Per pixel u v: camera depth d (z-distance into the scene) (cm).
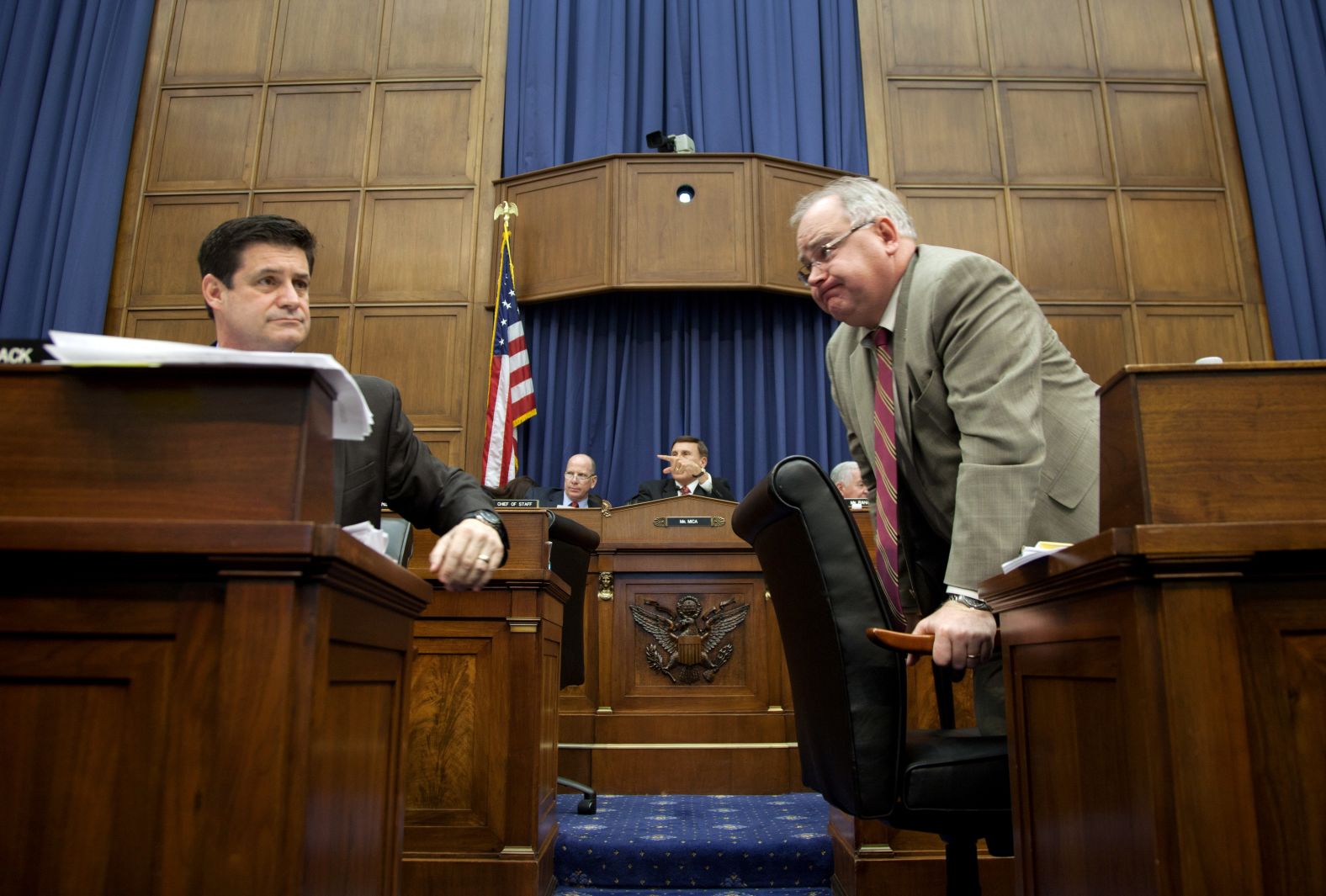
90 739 89
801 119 634
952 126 644
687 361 611
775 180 603
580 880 255
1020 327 167
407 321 614
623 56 638
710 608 367
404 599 118
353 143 641
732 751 351
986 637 140
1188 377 100
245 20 663
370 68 653
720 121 629
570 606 301
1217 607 91
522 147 638
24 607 91
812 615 148
